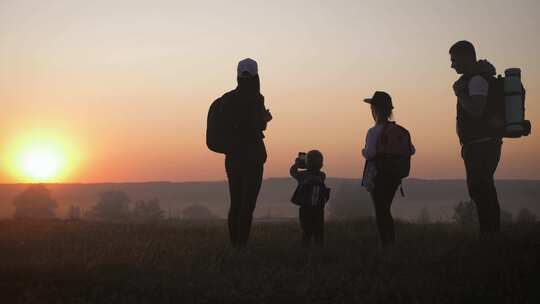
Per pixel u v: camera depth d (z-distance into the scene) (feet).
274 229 45.37
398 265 25.76
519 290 19.69
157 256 27.68
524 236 29.01
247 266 26.07
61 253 30.09
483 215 32.37
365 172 32.37
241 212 31.73
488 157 31.81
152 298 20.31
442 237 35.88
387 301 19.79
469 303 19.24
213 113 32.14
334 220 50.42
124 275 22.70
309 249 30.35
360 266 25.46
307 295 20.58
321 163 35.19
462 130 32.55
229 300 20.03
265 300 20.10
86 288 20.92
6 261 26.71
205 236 40.22
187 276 23.02
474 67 32.12
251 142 31.60
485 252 26.40
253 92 31.89
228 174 32.27
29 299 19.07
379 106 32.48
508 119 31.19
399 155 31.50
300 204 34.78
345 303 19.44
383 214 32.12
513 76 31.30
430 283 21.26
